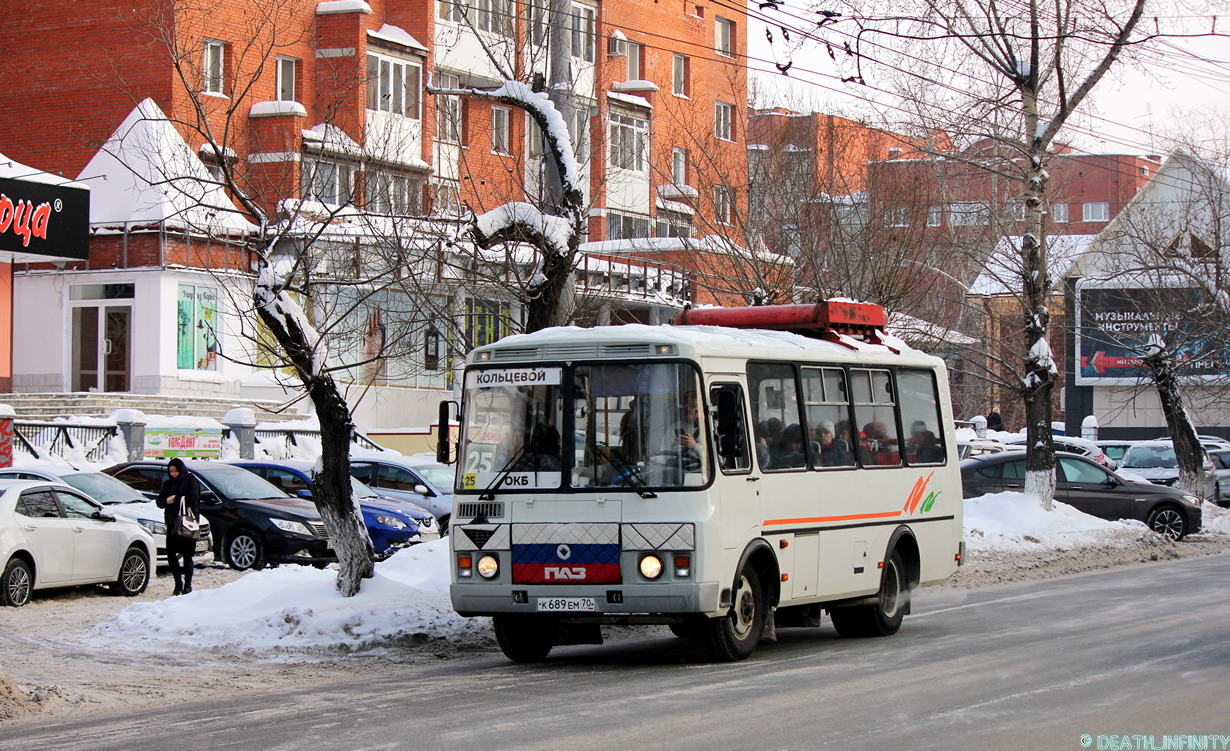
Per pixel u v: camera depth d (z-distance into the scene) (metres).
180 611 15.38
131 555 19.58
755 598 12.74
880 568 14.80
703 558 11.73
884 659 12.52
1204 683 10.69
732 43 58.59
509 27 19.34
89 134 39.88
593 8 50.50
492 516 12.28
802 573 13.35
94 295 37.47
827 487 13.92
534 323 17.02
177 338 36.97
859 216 28.59
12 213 28.98
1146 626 14.65
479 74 45.12
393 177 21.23
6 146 40.91
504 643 12.86
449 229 20.72
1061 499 28.61
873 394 15.23
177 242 37.00
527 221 16.69
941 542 16.31
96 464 29.83
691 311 15.78
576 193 16.97
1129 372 55.50
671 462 11.90
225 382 38.22
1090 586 19.83
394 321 21.59
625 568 11.81
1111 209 85.75
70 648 14.23
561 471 12.12
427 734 8.98
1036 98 27.42
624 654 13.60
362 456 27.25
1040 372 27.56
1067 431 57.72
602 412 12.15
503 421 12.45
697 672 11.83
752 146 35.78
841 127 30.05
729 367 12.54
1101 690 10.41
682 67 55.59
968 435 42.94
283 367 17.42
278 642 13.99
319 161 19.22
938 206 31.28
